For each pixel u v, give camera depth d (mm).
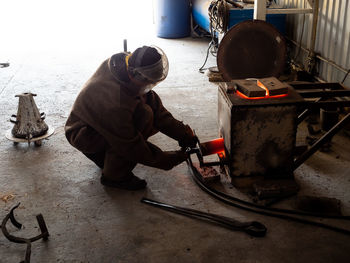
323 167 3119
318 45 4859
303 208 2629
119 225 2559
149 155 2621
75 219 2629
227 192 2844
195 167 3088
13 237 2340
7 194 2916
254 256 2260
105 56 6523
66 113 4320
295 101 2592
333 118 3533
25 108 3553
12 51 6828
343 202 2703
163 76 2373
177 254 2299
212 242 2379
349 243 2332
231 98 2672
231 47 4410
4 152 3508
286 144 2723
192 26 8242
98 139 2719
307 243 2342
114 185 2928
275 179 2830
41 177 3121
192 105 4445
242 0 5719
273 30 4352
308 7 5027
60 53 6699
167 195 2850
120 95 2516
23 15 9852
